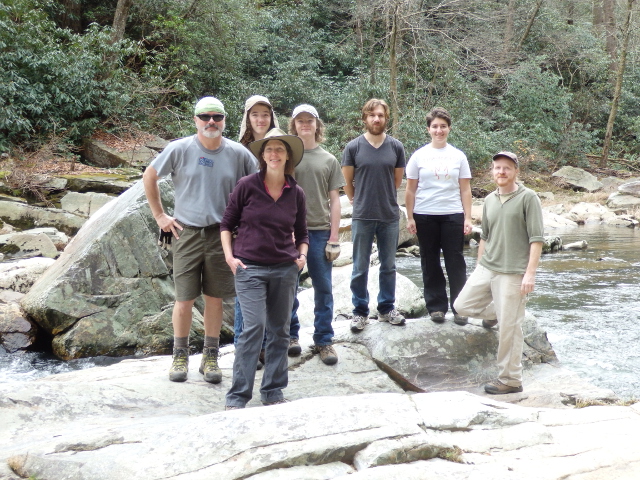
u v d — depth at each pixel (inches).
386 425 110.9
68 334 235.3
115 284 245.3
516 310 166.2
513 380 170.2
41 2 661.3
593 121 1047.6
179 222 155.5
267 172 139.9
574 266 393.4
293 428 107.7
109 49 627.5
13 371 219.0
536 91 928.9
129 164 583.2
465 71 853.2
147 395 147.1
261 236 138.2
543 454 112.4
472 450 112.5
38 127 595.2
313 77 841.5
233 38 791.7
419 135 726.5
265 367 144.5
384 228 180.9
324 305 174.7
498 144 861.2
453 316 197.8
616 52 1079.0
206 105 148.9
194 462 100.7
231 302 251.0
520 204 163.2
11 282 275.1
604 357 215.8
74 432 119.9
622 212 708.7
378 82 784.9
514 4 972.6
